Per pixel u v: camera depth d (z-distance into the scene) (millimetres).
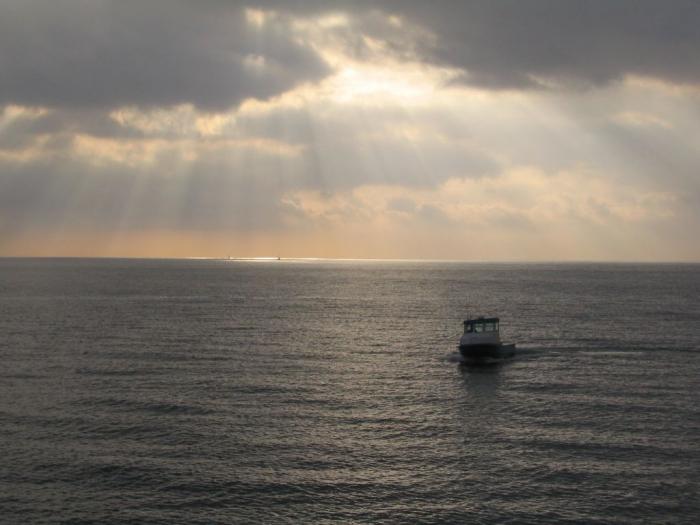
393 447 57469
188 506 45875
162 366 91938
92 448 56469
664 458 54375
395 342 118562
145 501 46562
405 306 195750
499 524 43469
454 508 45719
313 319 156750
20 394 74438
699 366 94062
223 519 44125
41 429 61469
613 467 52438
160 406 69750
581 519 43969
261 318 157875
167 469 52031
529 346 111812
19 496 47188
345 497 47406
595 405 71312
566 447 57312
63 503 46219
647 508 45375
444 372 89875
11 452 55344
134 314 163625
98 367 90750
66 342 114375
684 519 43875
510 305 197875
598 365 94938
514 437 60219
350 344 115375
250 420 65125
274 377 85375
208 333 128000
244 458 54562
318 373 88312
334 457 54938
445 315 168375
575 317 160250
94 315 160500
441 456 55219
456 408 70375
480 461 54000
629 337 123250
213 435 60250
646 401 73000
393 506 46062
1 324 140750
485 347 96688
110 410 68062
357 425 63906
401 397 75125
